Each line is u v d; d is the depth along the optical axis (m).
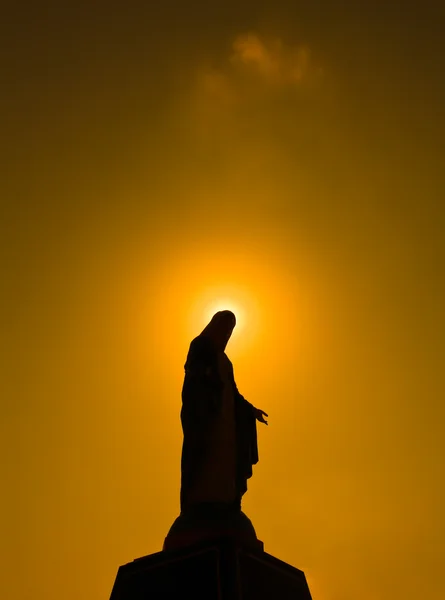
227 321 16.84
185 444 15.48
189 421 15.59
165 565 14.09
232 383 16.69
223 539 13.70
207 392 15.75
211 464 15.33
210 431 15.52
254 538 14.70
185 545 14.20
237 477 15.70
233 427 16.06
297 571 15.09
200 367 15.97
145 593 13.93
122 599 14.09
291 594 14.42
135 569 14.47
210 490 15.10
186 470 15.23
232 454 15.64
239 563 13.50
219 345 16.61
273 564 14.48
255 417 16.67
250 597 13.35
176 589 13.65
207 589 13.32
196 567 13.69
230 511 14.87
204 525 14.46
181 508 15.17
